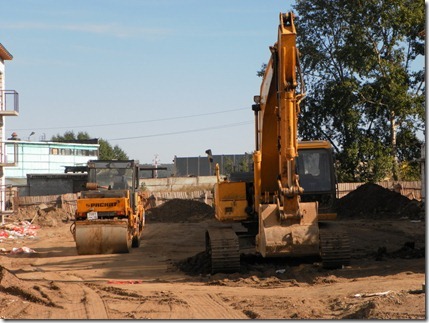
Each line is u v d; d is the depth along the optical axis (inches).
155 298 543.5
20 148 3312.0
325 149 803.4
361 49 2073.1
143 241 1211.2
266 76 660.1
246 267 708.7
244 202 734.5
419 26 2080.5
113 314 473.1
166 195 2037.4
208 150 781.3
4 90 1831.9
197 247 1081.4
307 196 799.1
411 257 770.8
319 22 2237.9
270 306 486.9
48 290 584.1
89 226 959.0
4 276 592.7
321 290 557.6
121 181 1066.7
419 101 2065.7
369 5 2096.5
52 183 2524.6
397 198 1732.3
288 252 641.0
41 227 1635.1
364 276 629.0
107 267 822.5
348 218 1690.5
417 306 435.8
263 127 672.4
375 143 2139.5
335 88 2146.9
